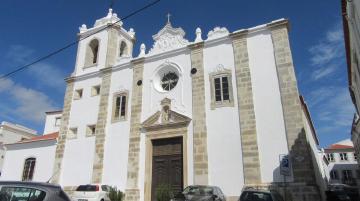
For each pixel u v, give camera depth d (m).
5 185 6.78
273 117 19.19
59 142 27.52
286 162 16.50
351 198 25.95
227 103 20.98
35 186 6.89
